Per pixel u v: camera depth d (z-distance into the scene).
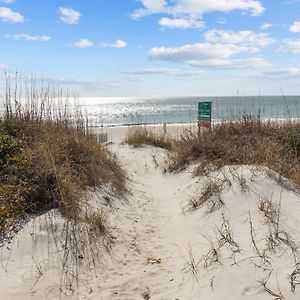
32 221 5.15
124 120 40.03
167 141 13.34
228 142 8.66
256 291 3.81
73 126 9.25
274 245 4.45
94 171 7.24
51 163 6.12
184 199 6.93
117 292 4.19
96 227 5.39
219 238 5.00
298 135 8.34
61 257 4.64
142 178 9.20
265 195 5.60
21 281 4.13
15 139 7.03
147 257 5.01
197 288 4.14
